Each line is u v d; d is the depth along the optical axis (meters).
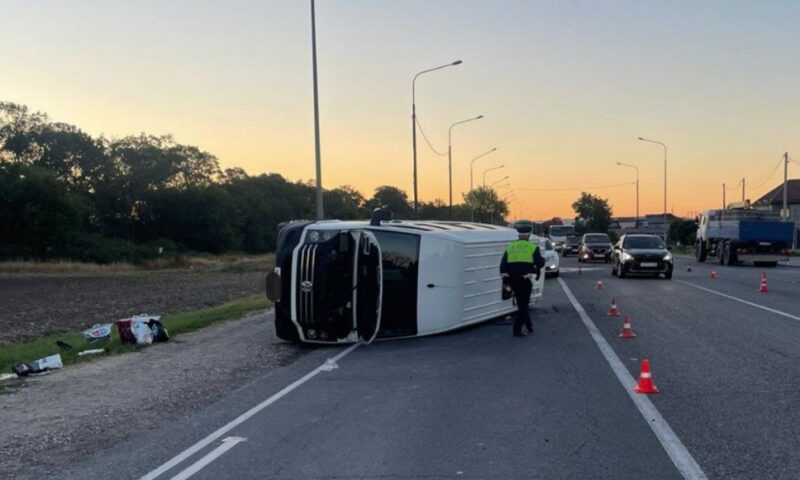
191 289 34.91
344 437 7.23
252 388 9.85
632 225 158.38
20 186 69.19
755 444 6.70
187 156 101.62
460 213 95.12
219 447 7.00
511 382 9.69
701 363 10.74
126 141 99.62
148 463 6.60
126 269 60.84
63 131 93.94
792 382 9.34
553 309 18.33
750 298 20.56
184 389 10.00
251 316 19.34
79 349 13.96
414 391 9.30
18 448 7.27
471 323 14.84
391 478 5.96
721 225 41.00
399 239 13.94
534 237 30.25
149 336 14.39
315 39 25.50
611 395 8.77
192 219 97.00
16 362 12.91
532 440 6.95
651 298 20.89
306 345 13.76
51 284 40.44
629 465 6.15
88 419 8.44
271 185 126.00
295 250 13.41
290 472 6.18
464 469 6.14
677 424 7.41
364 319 13.49
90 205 89.06
